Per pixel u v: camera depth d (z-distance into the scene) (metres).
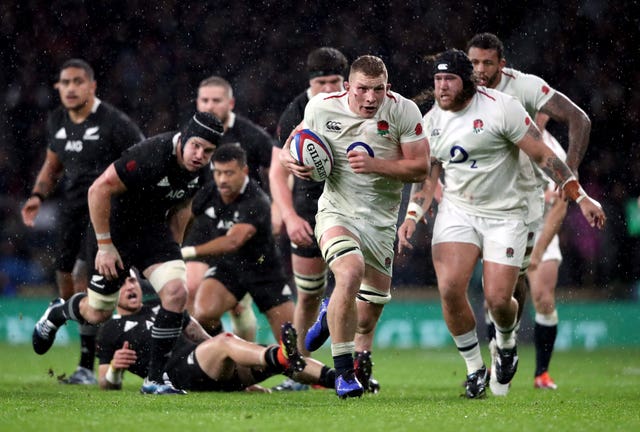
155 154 23.06
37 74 66.81
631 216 59.88
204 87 32.22
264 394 24.03
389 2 65.81
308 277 27.72
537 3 64.62
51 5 67.31
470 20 65.31
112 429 15.09
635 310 54.28
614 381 33.56
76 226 31.75
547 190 30.59
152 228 24.39
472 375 23.70
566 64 64.62
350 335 20.59
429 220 58.75
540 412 18.73
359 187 21.45
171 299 23.72
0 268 60.94
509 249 23.48
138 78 67.12
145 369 25.31
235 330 30.88
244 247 29.36
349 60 66.12
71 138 31.39
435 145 24.23
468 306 23.72
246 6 67.25
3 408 18.55
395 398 23.22
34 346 27.11
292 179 31.36
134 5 67.25
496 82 25.78
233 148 29.22
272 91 66.81
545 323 30.53
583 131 25.53
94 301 25.14
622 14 63.84
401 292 59.03
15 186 64.12
